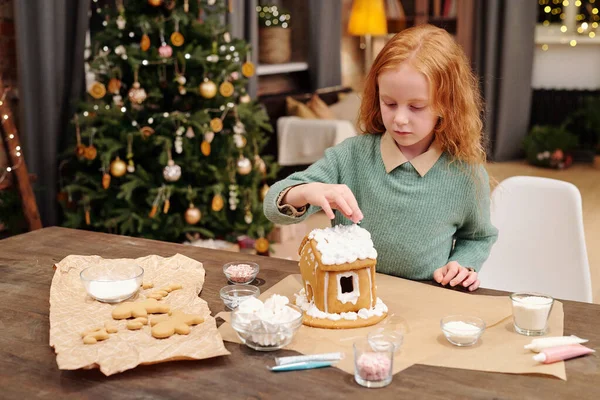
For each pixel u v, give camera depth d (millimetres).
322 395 1062
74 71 3775
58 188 3740
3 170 3441
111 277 1479
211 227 3564
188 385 1091
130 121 3301
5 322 1344
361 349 1130
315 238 1364
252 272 1548
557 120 6934
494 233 1713
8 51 3686
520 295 1331
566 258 1933
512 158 6707
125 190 3139
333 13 6395
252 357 1188
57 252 1787
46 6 3557
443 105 1483
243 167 3396
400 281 1561
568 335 1277
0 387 1091
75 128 3742
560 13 6914
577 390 1072
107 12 3385
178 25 3264
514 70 6484
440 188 1609
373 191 1648
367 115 1664
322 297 1325
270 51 5996
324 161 1703
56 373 1135
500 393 1062
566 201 1936
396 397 1055
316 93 5930
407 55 1411
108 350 1164
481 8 6426
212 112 3410
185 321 1271
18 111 3752
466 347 1216
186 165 3277
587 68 6863
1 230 3631
